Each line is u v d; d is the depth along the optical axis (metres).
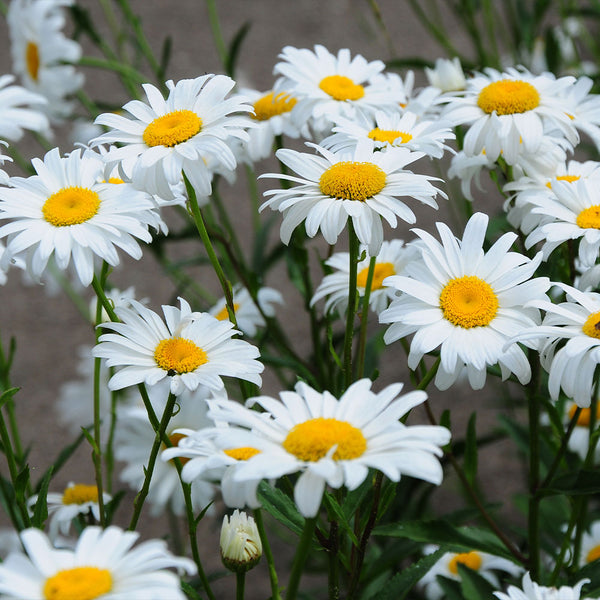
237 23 3.22
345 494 1.25
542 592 1.15
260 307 1.41
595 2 1.76
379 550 1.37
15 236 1.20
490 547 1.28
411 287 1.17
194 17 3.27
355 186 1.19
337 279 1.33
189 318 1.20
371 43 3.04
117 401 1.50
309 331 2.19
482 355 1.16
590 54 2.45
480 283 1.17
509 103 1.29
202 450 1.12
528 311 1.17
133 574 1.04
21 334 2.27
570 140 1.29
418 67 1.55
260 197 2.52
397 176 1.20
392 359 2.15
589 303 1.17
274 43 3.09
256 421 1.08
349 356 1.21
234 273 1.52
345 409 1.09
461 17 1.71
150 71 2.80
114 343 1.19
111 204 1.19
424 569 1.22
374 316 1.75
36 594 1.04
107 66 1.57
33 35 1.62
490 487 1.79
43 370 2.13
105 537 1.05
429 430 1.07
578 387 1.16
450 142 1.88
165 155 1.19
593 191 1.25
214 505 1.61
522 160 1.31
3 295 2.42
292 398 1.10
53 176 1.20
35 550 1.04
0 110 1.34
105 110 1.68
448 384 1.18
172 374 1.18
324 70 1.39
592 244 1.23
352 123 1.29
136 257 1.18
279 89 1.41
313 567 1.55
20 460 1.33
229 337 1.20
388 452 1.07
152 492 1.41
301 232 1.37
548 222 1.26
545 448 1.39
